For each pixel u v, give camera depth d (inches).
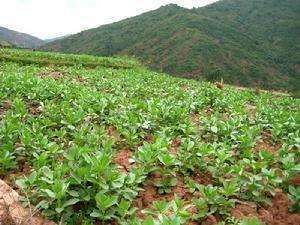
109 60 1657.2
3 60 1316.4
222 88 1010.7
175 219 185.8
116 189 237.9
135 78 943.0
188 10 6835.6
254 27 6446.9
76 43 6988.2
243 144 353.7
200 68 4503.0
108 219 224.8
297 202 257.4
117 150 339.6
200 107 573.0
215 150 324.5
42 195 223.5
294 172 290.5
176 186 278.7
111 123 415.2
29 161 287.7
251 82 4350.4
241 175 277.0
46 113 419.2
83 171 232.1
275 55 5300.2
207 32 5551.2
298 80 4680.1
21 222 204.4
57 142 338.6
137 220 210.5
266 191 274.2
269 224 243.4
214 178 295.6
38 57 1520.7
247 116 523.8
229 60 4722.0
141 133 374.9
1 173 274.1
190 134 395.5
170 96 657.0
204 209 238.8
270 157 313.3
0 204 217.5
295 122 458.0
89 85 753.0
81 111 390.6
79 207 232.2
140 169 260.7
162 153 292.7
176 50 5002.5
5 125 329.1
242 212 250.1
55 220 217.8
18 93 512.4
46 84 580.7
